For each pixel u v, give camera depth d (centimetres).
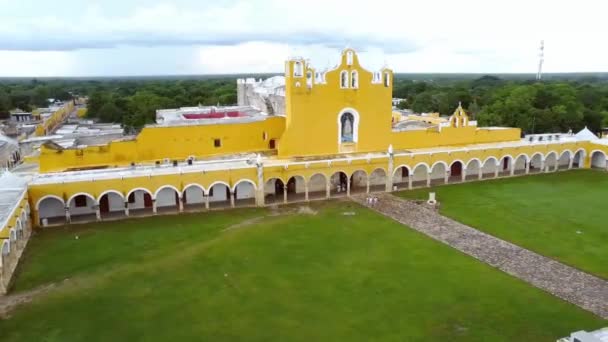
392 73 5941
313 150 5716
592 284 3253
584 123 9975
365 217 4719
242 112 7056
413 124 7081
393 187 5734
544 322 2764
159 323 2775
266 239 4106
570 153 6919
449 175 6391
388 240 4091
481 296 3077
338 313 2881
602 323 2750
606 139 7044
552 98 10550
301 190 5634
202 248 3894
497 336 2622
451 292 3134
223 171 4928
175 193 5184
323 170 5312
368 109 5891
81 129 9044
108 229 4412
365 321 2786
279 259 3684
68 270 3528
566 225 4456
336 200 5306
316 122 5662
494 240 4084
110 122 11744
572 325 2730
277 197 5419
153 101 12225
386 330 2691
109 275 3400
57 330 2700
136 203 5056
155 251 3859
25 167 5788
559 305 2959
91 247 3972
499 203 5175
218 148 5706
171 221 4625
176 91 15300
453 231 4312
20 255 3812
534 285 3234
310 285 3247
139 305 2981
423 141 6325
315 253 3803
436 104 13862
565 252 3816
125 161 5353
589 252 3812
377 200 5294
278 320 2802
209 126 5612
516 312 2875
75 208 4875
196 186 5206
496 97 12281
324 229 4366
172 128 5456
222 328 2720
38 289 3225
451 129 6494
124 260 3681
